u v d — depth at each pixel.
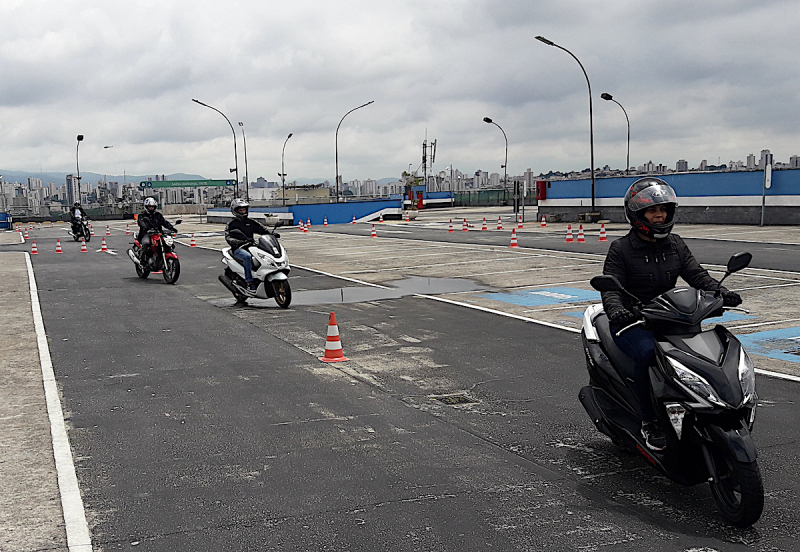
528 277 17.59
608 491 5.07
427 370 8.73
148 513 4.81
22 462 5.80
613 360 5.21
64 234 49.62
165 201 124.12
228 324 12.09
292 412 7.10
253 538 4.41
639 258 5.23
